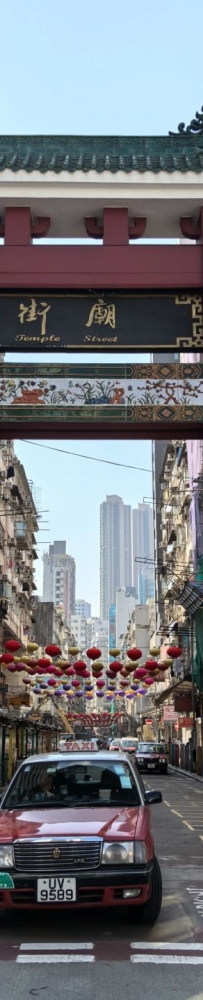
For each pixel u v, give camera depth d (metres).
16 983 5.77
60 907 6.52
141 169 12.81
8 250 12.90
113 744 48.91
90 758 8.50
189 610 37.41
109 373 13.03
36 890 6.52
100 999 5.46
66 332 12.89
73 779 8.16
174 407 12.91
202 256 12.95
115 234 13.00
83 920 7.64
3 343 12.86
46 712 70.94
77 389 12.96
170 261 12.91
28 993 5.56
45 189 12.81
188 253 12.95
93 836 6.72
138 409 12.90
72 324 12.92
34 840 6.67
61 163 12.95
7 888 6.55
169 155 13.41
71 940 6.89
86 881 6.53
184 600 36.47
